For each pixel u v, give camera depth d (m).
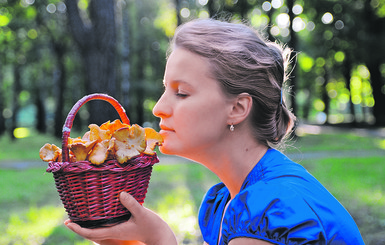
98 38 12.95
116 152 1.28
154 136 1.35
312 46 27.77
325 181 9.20
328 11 25.11
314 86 37.44
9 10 18.25
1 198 8.14
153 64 28.84
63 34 19.89
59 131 24.34
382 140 20.56
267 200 1.11
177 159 13.99
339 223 1.16
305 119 45.47
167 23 27.34
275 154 1.33
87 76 13.15
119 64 23.94
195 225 6.06
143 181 1.37
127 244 1.41
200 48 1.29
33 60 23.17
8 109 36.06
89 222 1.29
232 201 1.18
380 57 25.73
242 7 21.02
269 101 1.34
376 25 26.09
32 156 15.73
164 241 1.33
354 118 32.62
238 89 1.29
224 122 1.30
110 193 1.28
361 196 7.64
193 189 8.54
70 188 1.28
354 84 43.44
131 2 26.67
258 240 1.09
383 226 5.84
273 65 1.35
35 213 6.89
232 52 1.28
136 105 28.20
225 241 1.17
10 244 5.43
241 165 1.34
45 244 5.41
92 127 1.35
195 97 1.28
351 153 15.18
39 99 29.97
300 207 1.10
